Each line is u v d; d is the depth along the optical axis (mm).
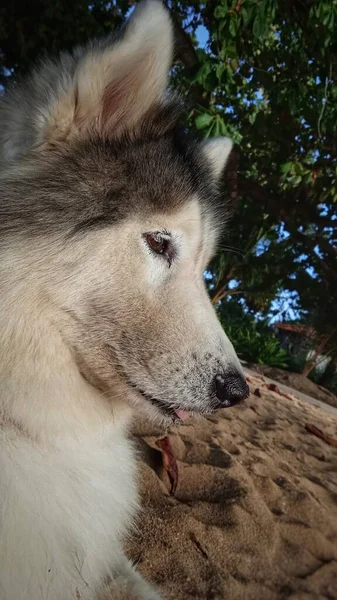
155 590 438
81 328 377
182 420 406
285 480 730
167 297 391
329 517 679
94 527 391
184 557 518
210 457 708
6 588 330
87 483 393
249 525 587
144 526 536
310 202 1376
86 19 1017
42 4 981
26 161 374
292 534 615
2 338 354
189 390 391
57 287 364
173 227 392
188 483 637
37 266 360
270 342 3186
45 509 356
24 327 358
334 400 2596
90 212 369
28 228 363
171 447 691
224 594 490
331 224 1362
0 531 332
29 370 361
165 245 393
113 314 379
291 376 2707
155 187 388
